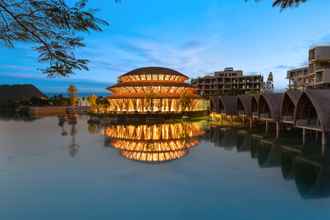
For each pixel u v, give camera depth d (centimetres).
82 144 2266
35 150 1988
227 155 1850
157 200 1016
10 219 857
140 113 4672
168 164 1577
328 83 4731
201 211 918
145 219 856
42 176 1323
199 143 2359
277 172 1412
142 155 1834
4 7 313
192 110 5509
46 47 354
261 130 3117
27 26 330
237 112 3950
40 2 310
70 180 1262
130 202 997
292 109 2606
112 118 4619
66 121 4622
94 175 1341
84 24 333
